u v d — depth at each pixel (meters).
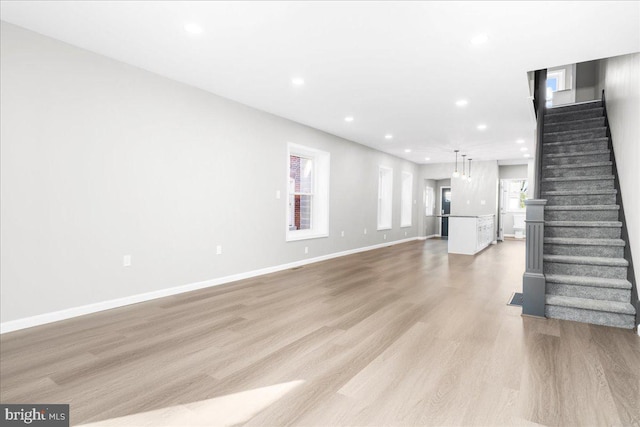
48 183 2.81
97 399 1.73
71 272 2.96
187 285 3.91
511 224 11.13
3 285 2.60
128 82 3.31
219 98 4.21
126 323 2.86
